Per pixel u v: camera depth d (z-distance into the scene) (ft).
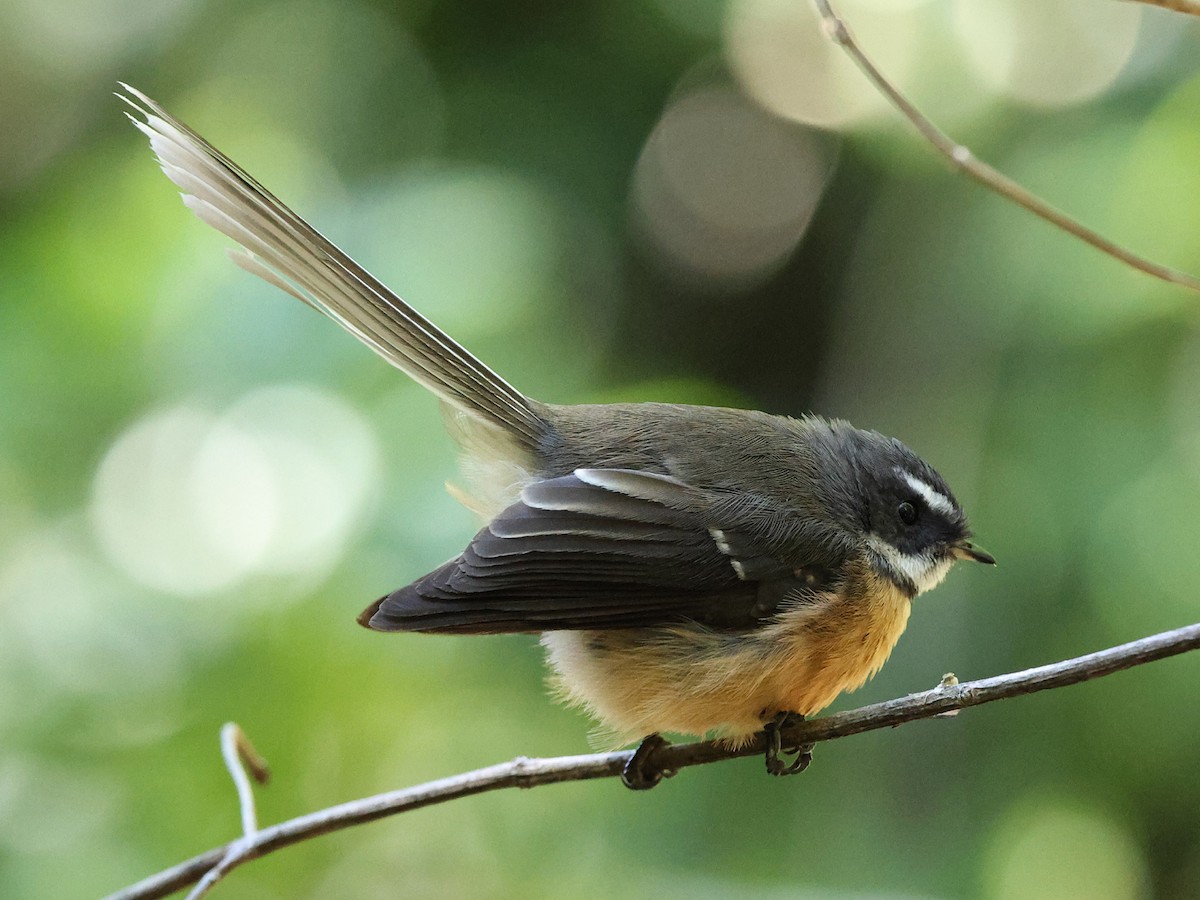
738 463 26.63
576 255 46.16
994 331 39.34
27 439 32.86
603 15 48.32
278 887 31.07
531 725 33.60
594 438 26.63
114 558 31.89
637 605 24.88
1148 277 36.06
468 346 33.81
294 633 30.55
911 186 45.93
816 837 35.50
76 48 47.03
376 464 31.65
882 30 46.09
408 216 35.91
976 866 35.45
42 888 28.86
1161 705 34.86
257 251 24.56
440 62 47.67
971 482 38.34
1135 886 35.73
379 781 31.99
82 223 35.81
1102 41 42.27
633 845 34.01
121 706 30.58
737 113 49.47
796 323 49.70
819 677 25.61
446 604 24.03
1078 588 35.65
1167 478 35.24
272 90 45.75
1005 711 36.70
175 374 33.19
